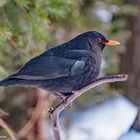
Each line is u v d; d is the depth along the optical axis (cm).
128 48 1677
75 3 1382
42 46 1273
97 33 995
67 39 1501
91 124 1427
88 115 1490
